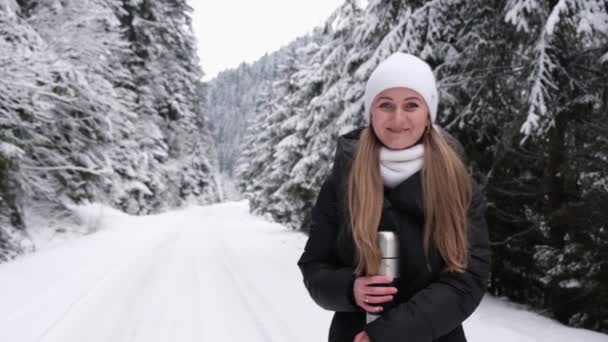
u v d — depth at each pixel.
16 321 4.91
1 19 10.32
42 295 6.10
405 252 1.28
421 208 1.26
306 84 17.20
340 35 11.90
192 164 42.81
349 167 1.42
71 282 7.03
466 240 1.24
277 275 8.25
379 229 1.31
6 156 9.76
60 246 11.43
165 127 31.19
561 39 5.18
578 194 6.12
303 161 15.10
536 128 4.89
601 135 5.73
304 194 15.84
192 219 25.91
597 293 5.84
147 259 9.86
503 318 5.25
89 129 13.26
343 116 7.76
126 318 5.28
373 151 1.35
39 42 11.08
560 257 6.06
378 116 1.33
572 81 5.30
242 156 49.22
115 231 15.30
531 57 5.26
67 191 13.43
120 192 16.72
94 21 13.05
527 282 7.40
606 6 4.94
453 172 1.26
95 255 10.02
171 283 7.35
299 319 5.24
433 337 1.20
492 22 6.02
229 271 8.60
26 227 11.66
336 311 1.40
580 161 5.84
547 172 6.32
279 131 24.34
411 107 1.32
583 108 5.69
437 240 1.24
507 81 5.82
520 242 7.29
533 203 7.10
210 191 50.44
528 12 4.95
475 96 6.21
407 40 6.48
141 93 25.72
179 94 32.28
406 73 1.32
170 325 5.07
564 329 4.76
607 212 5.70
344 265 1.43
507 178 7.07
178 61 32.19
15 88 9.72
